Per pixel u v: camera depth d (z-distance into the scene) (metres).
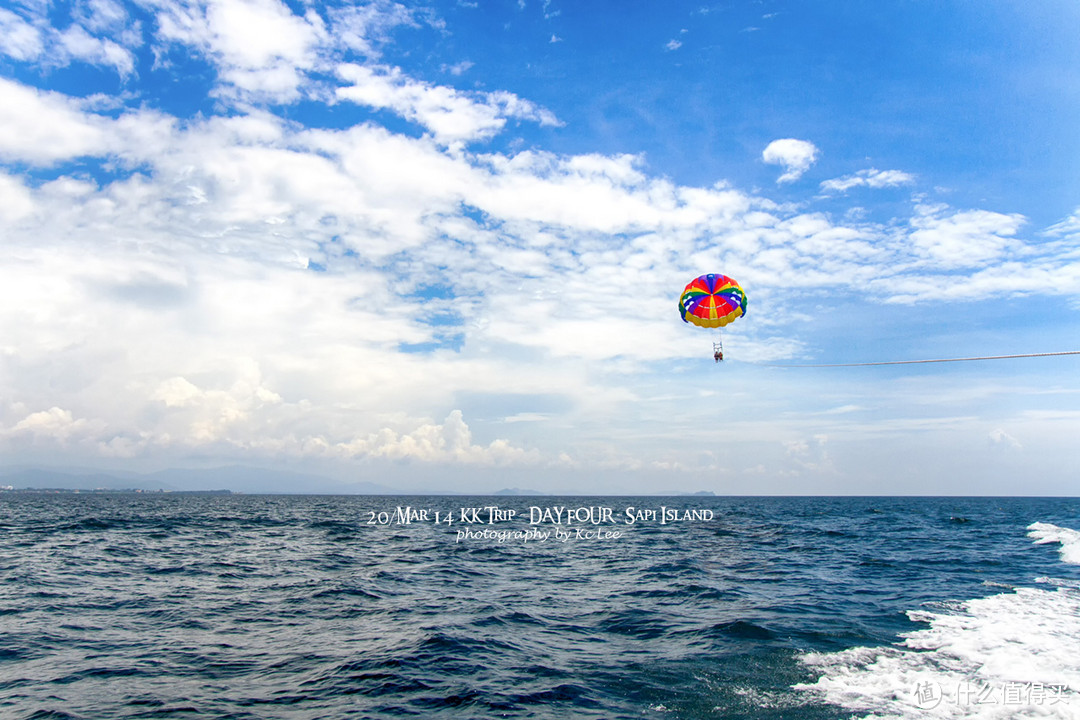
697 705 11.10
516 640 16.06
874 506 152.50
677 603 21.12
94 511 99.06
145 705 11.41
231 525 64.94
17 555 33.75
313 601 21.56
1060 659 13.73
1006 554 36.34
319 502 188.88
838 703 10.96
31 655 14.55
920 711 10.47
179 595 22.47
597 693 11.88
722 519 83.25
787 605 20.33
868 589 23.70
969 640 15.45
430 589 24.41
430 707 11.25
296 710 11.17
